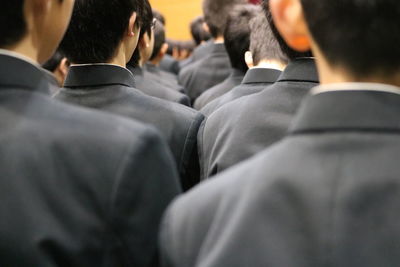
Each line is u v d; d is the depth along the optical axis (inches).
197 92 104.2
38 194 23.8
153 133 26.0
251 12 71.1
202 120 44.9
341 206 19.0
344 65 20.7
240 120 39.9
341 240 18.8
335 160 19.5
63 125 24.9
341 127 19.8
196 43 154.3
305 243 19.2
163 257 22.5
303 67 38.5
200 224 21.5
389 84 20.7
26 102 25.3
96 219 24.1
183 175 43.8
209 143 43.0
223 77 102.7
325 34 20.8
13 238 23.5
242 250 19.8
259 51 53.1
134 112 40.4
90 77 40.2
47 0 26.8
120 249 24.5
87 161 24.3
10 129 24.5
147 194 25.4
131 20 41.2
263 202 19.9
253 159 22.2
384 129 19.6
